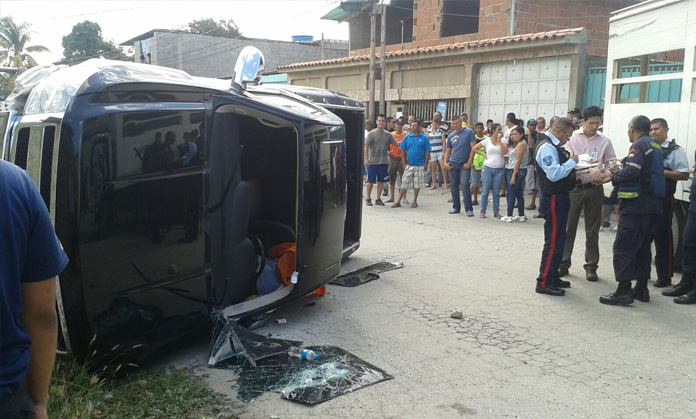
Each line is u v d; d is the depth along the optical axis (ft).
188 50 116.47
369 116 59.06
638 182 18.33
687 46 20.88
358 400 12.55
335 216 18.10
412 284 21.17
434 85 55.36
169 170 13.35
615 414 12.09
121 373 13.30
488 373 13.93
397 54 56.49
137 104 12.77
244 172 18.44
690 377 13.83
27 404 6.06
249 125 17.51
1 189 5.66
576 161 22.09
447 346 15.55
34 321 6.23
